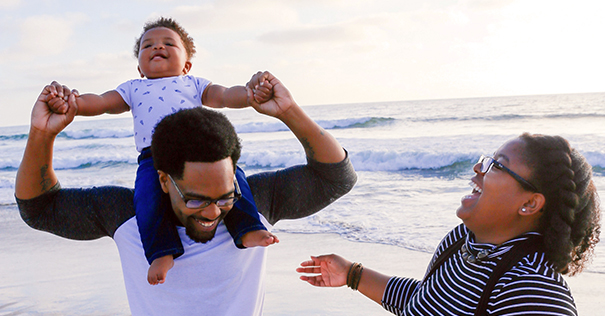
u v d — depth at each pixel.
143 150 2.10
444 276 1.88
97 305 4.51
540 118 30.89
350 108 66.62
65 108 1.61
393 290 2.28
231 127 1.55
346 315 4.05
